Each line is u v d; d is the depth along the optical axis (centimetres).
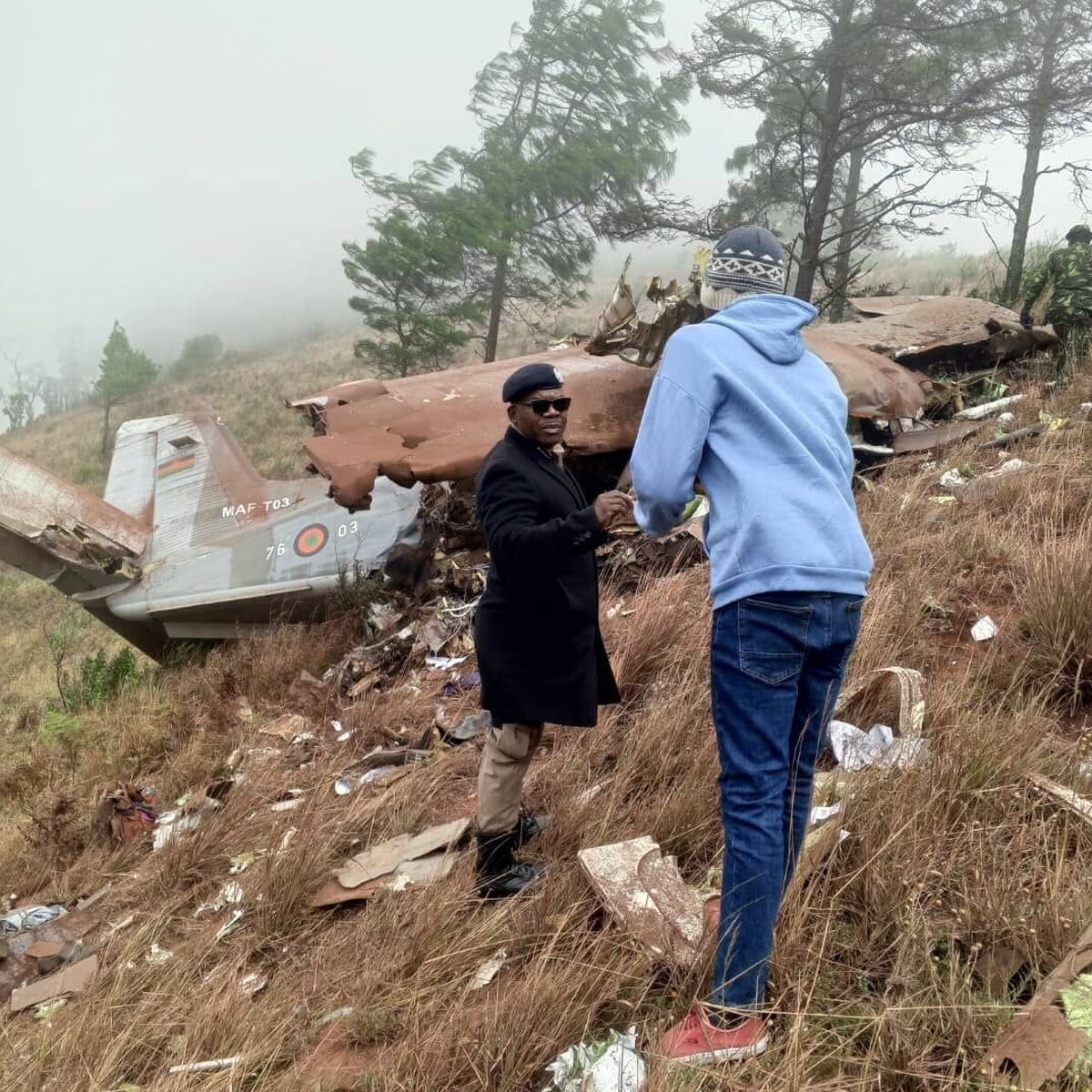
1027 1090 169
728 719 202
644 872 263
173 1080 239
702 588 480
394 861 338
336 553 822
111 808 488
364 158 2272
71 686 947
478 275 2370
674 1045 197
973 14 1365
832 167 1473
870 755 305
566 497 281
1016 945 210
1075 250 873
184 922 356
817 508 197
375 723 511
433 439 612
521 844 309
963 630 397
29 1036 293
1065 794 261
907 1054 188
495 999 238
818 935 224
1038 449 581
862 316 930
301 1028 257
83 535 855
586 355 730
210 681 714
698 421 199
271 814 430
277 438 3034
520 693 277
